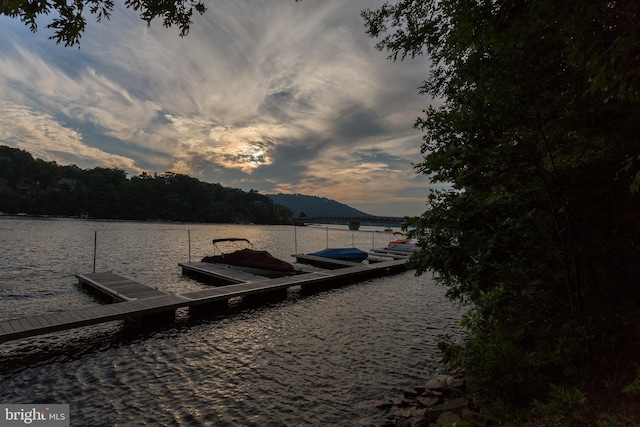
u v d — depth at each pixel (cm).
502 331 738
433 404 707
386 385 809
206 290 1541
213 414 680
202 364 920
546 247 640
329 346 1061
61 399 731
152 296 1426
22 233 5262
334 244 6181
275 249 4912
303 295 1805
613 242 609
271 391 776
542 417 504
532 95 530
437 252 677
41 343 1058
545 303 789
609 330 603
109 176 14788
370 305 1592
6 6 364
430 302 1653
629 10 313
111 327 1227
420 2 758
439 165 705
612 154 574
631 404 467
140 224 11375
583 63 376
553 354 607
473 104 623
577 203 616
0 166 12875
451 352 719
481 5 394
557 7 329
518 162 627
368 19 849
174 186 16262
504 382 589
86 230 6750
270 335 1162
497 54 545
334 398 749
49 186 13788
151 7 477
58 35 418
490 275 659
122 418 661
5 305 1479
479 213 665
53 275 2183
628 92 317
